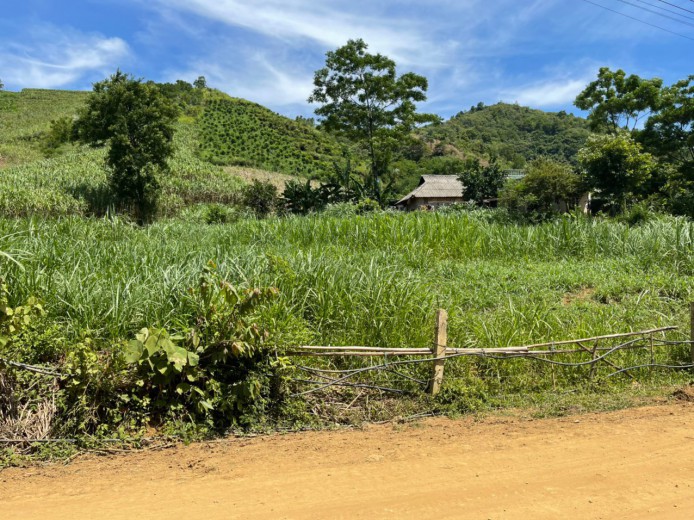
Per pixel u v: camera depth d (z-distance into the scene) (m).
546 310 7.27
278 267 6.33
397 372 5.35
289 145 76.44
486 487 3.45
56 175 25.58
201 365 4.76
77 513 3.11
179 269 6.31
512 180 37.69
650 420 4.89
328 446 4.29
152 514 3.09
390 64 27.94
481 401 5.32
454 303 7.30
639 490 3.42
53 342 4.77
